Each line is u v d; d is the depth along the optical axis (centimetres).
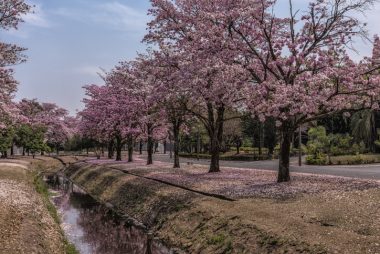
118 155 6356
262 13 2447
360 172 3572
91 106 6284
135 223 2469
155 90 3222
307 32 2550
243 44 2497
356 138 6381
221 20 2467
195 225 1880
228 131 7525
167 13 3312
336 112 2369
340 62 2405
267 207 1770
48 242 1641
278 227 1467
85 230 2359
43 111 10550
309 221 1505
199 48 2539
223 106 3219
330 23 2450
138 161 5972
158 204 2428
